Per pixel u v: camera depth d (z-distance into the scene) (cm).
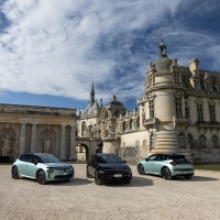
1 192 1105
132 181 1498
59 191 1134
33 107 4675
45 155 1605
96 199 956
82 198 975
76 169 2478
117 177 1323
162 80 3875
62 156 4641
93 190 1165
